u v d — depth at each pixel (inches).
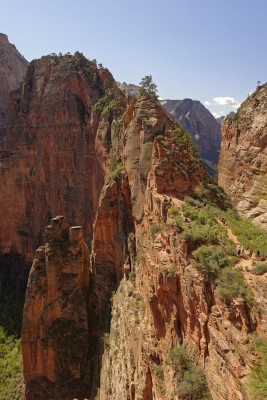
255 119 2962.6
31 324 2006.6
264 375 695.1
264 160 2682.1
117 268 1903.3
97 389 1664.6
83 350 1929.1
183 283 999.0
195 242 1016.2
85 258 2176.4
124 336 1453.0
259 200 2536.9
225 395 765.9
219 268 898.1
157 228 1261.1
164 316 1112.8
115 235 1939.0
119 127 2349.9
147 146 1669.5
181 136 1644.9
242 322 786.2
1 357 2532.0
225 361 781.3
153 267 1191.6
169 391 970.1
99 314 1996.8
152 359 1127.6
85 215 3095.5
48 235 2105.1
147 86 1897.1
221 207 1512.1
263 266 906.1
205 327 887.7
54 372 1914.4
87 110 3245.6
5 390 2193.7
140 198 1658.5
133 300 1456.7
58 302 2018.9
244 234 1162.6
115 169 2050.9
